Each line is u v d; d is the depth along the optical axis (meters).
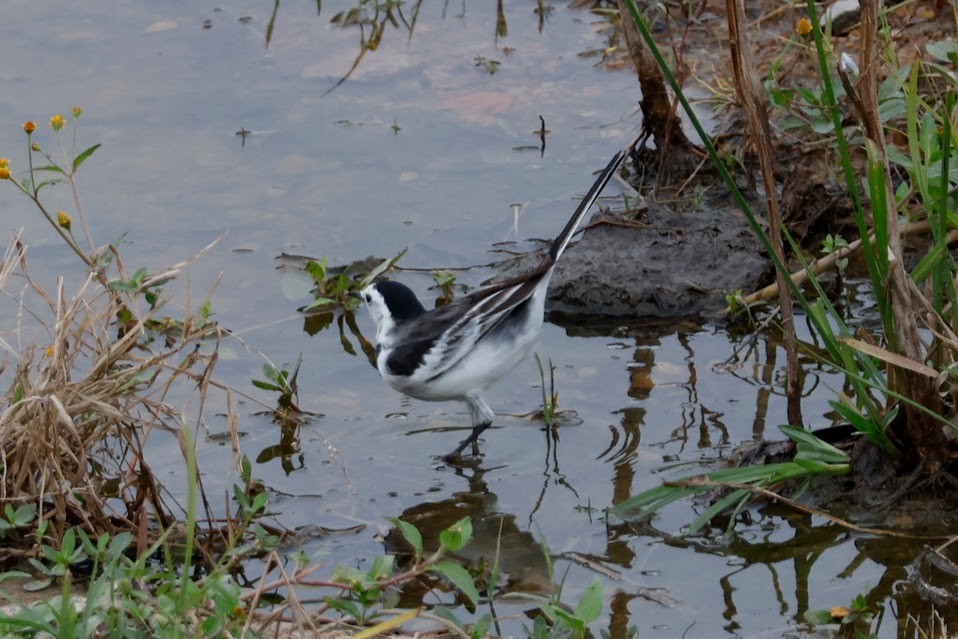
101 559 8.29
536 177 15.08
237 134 15.89
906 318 8.83
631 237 13.55
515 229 14.04
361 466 10.57
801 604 8.52
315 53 17.81
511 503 10.01
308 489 10.24
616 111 16.23
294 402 11.44
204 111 16.36
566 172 15.15
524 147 15.66
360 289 13.04
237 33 18.36
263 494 8.99
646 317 12.74
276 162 15.38
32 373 11.08
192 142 15.72
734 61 8.91
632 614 8.51
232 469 10.45
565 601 8.70
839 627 8.21
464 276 13.28
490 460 10.62
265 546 8.92
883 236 8.69
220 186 14.88
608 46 17.73
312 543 9.51
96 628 7.30
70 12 18.95
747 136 14.59
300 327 12.71
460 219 14.28
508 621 8.47
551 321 12.85
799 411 9.82
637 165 15.19
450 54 17.70
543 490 10.16
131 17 18.83
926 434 9.17
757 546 9.18
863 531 9.14
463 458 10.66
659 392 11.43
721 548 9.22
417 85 17.02
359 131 16.02
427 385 10.55
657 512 9.73
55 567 8.12
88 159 15.24
